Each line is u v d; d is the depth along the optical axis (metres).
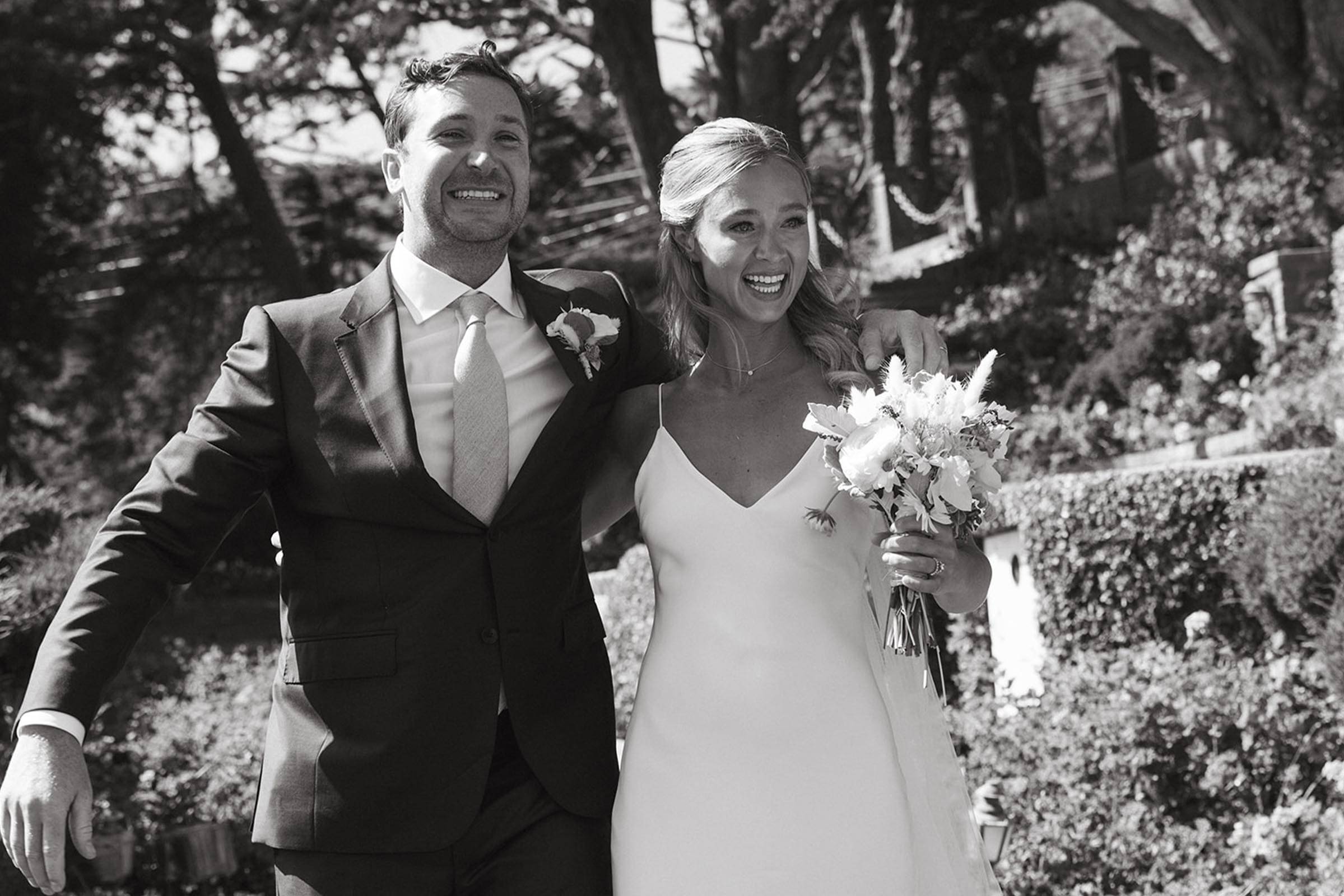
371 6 17.31
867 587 3.40
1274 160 13.77
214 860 5.84
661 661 3.19
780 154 3.24
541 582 3.12
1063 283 14.31
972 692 6.54
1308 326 10.98
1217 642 6.25
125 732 6.73
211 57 19.22
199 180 23.06
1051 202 17.80
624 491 3.59
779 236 3.22
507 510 3.06
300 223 22.70
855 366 3.38
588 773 3.13
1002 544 7.21
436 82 3.20
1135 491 6.62
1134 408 11.52
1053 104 30.38
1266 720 5.29
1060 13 31.06
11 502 6.40
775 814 3.00
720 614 3.14
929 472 2.98
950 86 22.59
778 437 3.29
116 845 5.64
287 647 3.10
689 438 3.33
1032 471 11.16
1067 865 4.96
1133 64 17.17
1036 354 13.30
